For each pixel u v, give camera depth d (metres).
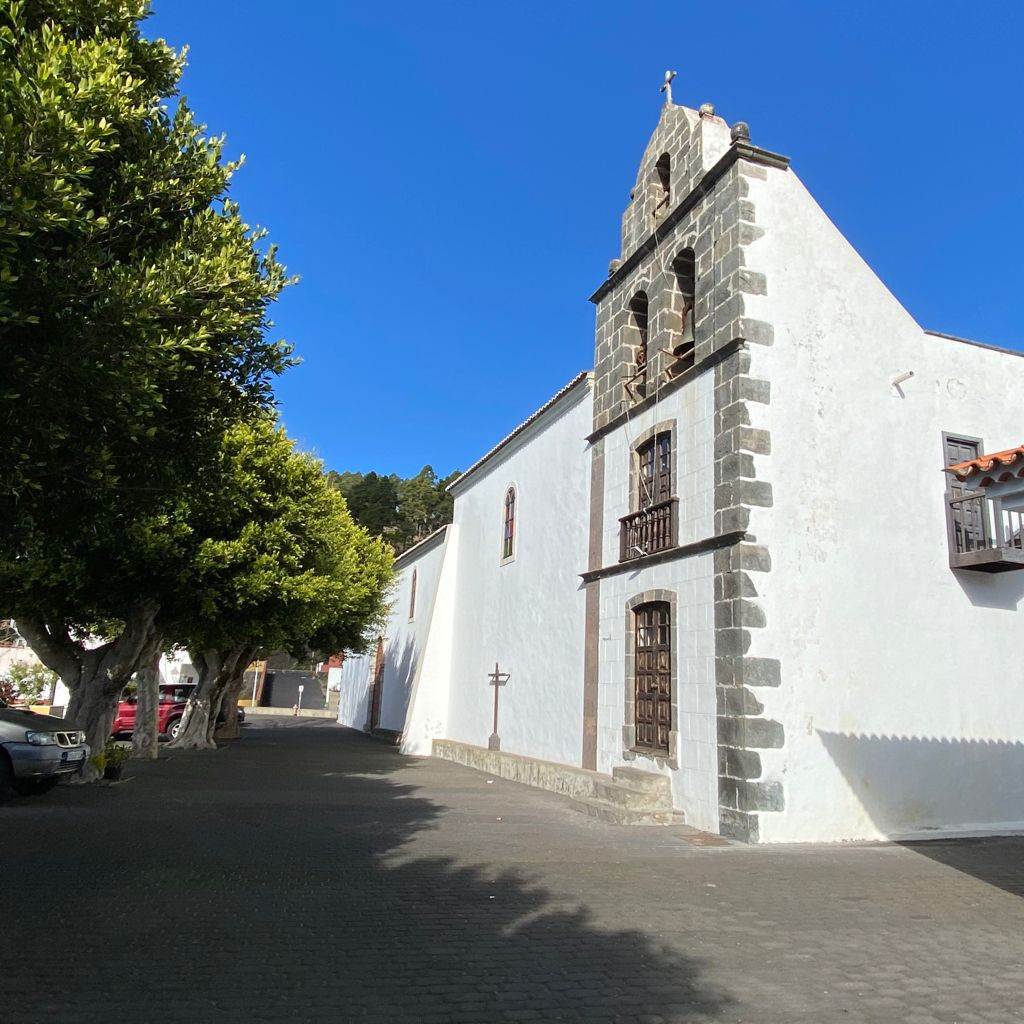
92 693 12.89
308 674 60.75
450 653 23.03
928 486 11.33
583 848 8.70
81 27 6.06
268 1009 4.11
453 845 8.64
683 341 12.59
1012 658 11.25
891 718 10.31
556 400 16.58
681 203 12.48
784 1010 4.29
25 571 11.09
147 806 10.71
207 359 6.60
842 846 9.35
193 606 13.22
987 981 4.79
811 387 10.87
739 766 9.58
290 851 8.05
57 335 5.05
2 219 4.38
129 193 6.12
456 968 4.79
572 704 14.61
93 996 4.18
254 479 13.29
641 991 4.50
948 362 11.95
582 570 14.91
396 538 65.88
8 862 7.11
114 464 6.34
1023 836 10.19
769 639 9.91
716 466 10.81
